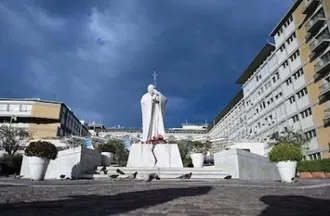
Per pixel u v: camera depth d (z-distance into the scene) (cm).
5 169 2505
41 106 7806
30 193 801
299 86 5188
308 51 4950
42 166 1483
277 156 1552
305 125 5009
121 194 816
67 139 3872
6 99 7788
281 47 5794
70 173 1803
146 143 2133
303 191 964
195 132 11012
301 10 5128
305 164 3666
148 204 629
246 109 7475
